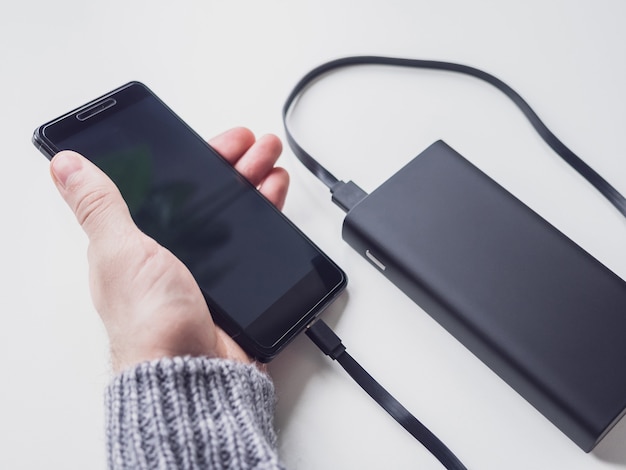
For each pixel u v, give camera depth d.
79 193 0.43
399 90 0.59
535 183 0.53
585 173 0.53
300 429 0.44
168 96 0.59
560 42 0.60
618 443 0.43
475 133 0.56
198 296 0.42
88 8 0.63
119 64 0.61
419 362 0.46
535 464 0.43
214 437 0.35
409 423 0.43
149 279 0.41
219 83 0.60
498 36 0.61
